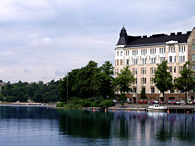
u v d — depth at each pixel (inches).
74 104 7598.4
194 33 7500.0
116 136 3245.6
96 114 5728.3
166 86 6633.9
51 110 7288.4
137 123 4296.3
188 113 5984.3
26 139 3097.9
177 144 2898.6
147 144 2888.8
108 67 7145.7
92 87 7150.6
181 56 7628.0
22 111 7032.5
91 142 2950.3
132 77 7042.3
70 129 3713.1
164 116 5329.7
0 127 3905.0
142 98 7568.9
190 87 6619.1
